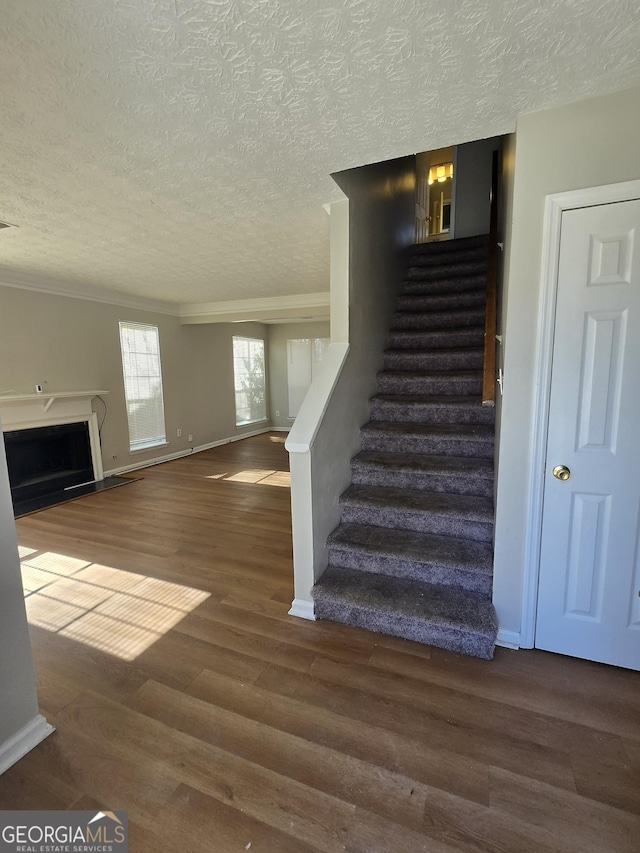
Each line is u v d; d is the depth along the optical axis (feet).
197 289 16.19
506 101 4.83
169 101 4.57
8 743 4.54
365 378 9.63
